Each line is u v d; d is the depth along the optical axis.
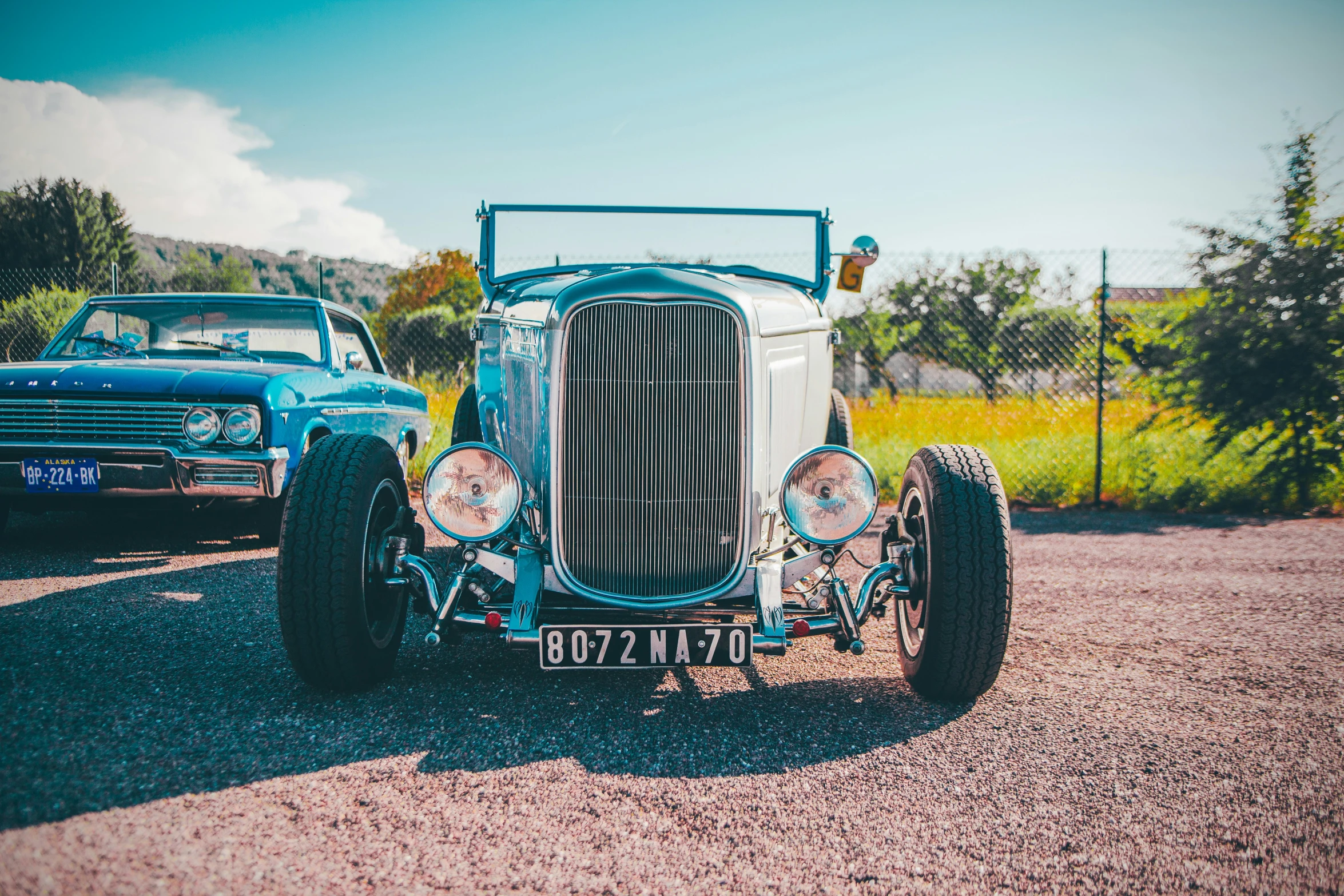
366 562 2.48
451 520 2.45
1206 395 6.71
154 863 1.58
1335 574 4.48
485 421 3.43
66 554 4.14
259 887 1.53
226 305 4.97
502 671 2.79
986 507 2.47
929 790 2.04
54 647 2.76
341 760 2.08
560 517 2.43
